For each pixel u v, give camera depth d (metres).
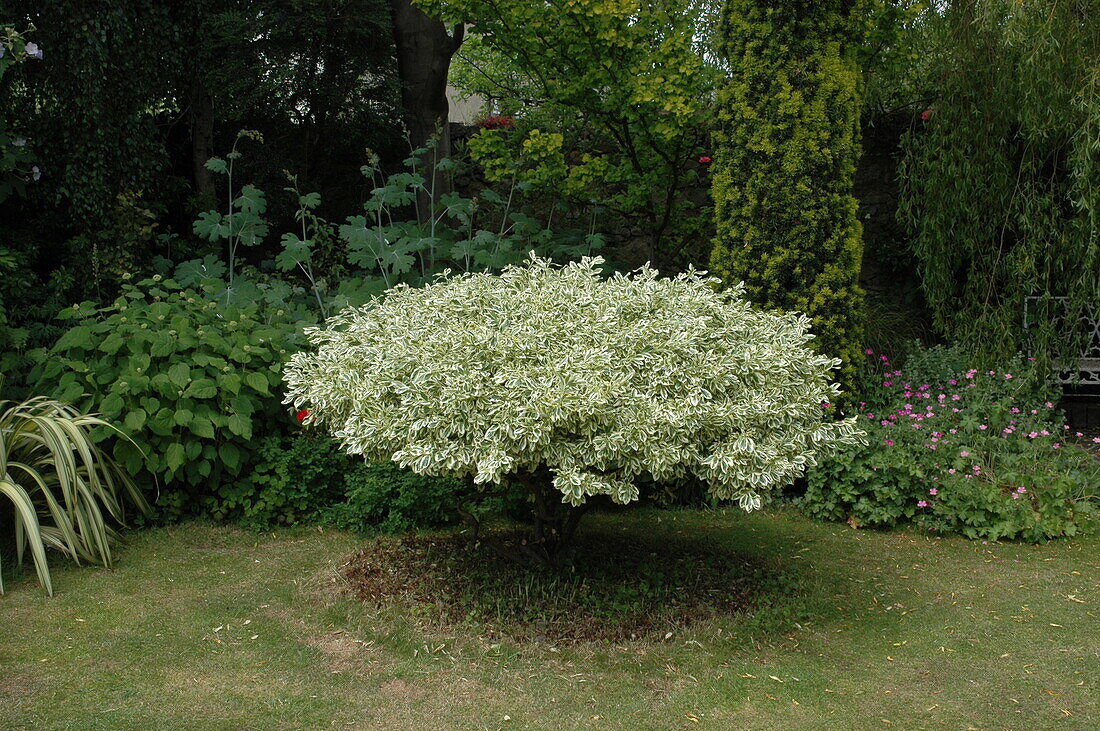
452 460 3.19
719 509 5.43
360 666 3.15
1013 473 5.11
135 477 4.78
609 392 3.22
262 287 6.11
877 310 7.48
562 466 3.14
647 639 3.38
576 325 3.62
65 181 6.30
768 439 3.41
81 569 4.13
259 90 7.24
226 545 4.57
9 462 4.37
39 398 4.66
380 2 7.55
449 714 2.80
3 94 6.21
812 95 5.48
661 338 3.56
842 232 5.58
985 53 6.21
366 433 3.41
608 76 6.60
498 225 7.93
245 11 7.39
